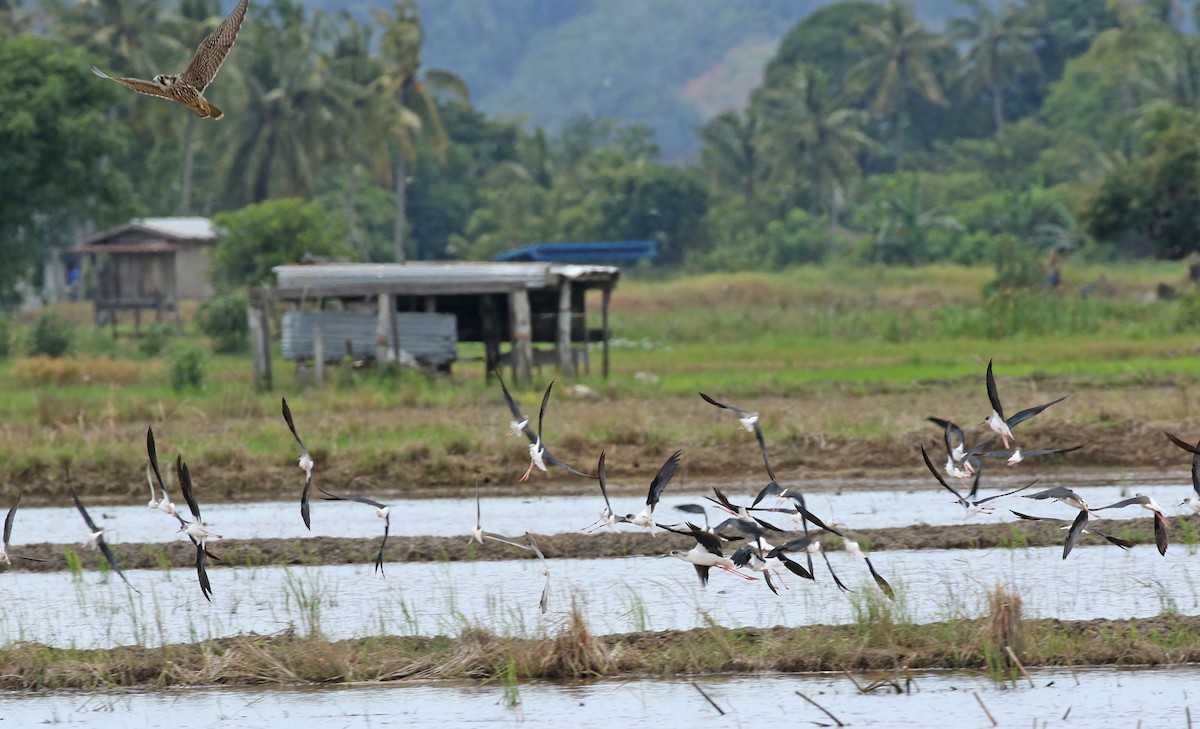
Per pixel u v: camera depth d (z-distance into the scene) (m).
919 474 80.19
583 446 84.31
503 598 52.16
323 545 61.78
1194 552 57.34
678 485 79.31
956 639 45.00
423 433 89.38
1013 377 112.50
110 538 66.31
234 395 109.88
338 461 82.69
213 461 83.00
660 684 43.12
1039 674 43.12
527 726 39.38
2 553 42.94
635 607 50.31
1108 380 108.81
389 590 54.06
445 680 44.06
